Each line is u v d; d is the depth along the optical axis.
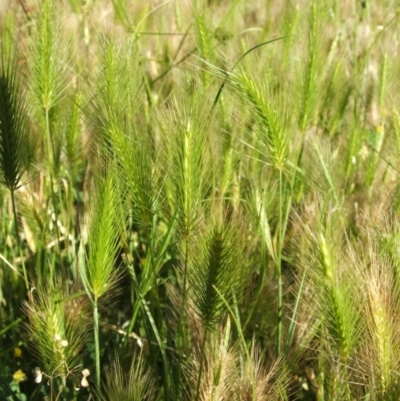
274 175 1.09
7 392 0.97
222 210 0.91
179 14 1.39
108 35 1.03
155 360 0.96
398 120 1.06
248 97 0.94
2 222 1.08
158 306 0.95
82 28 1.29
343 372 0.90
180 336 0.93
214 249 0.87
